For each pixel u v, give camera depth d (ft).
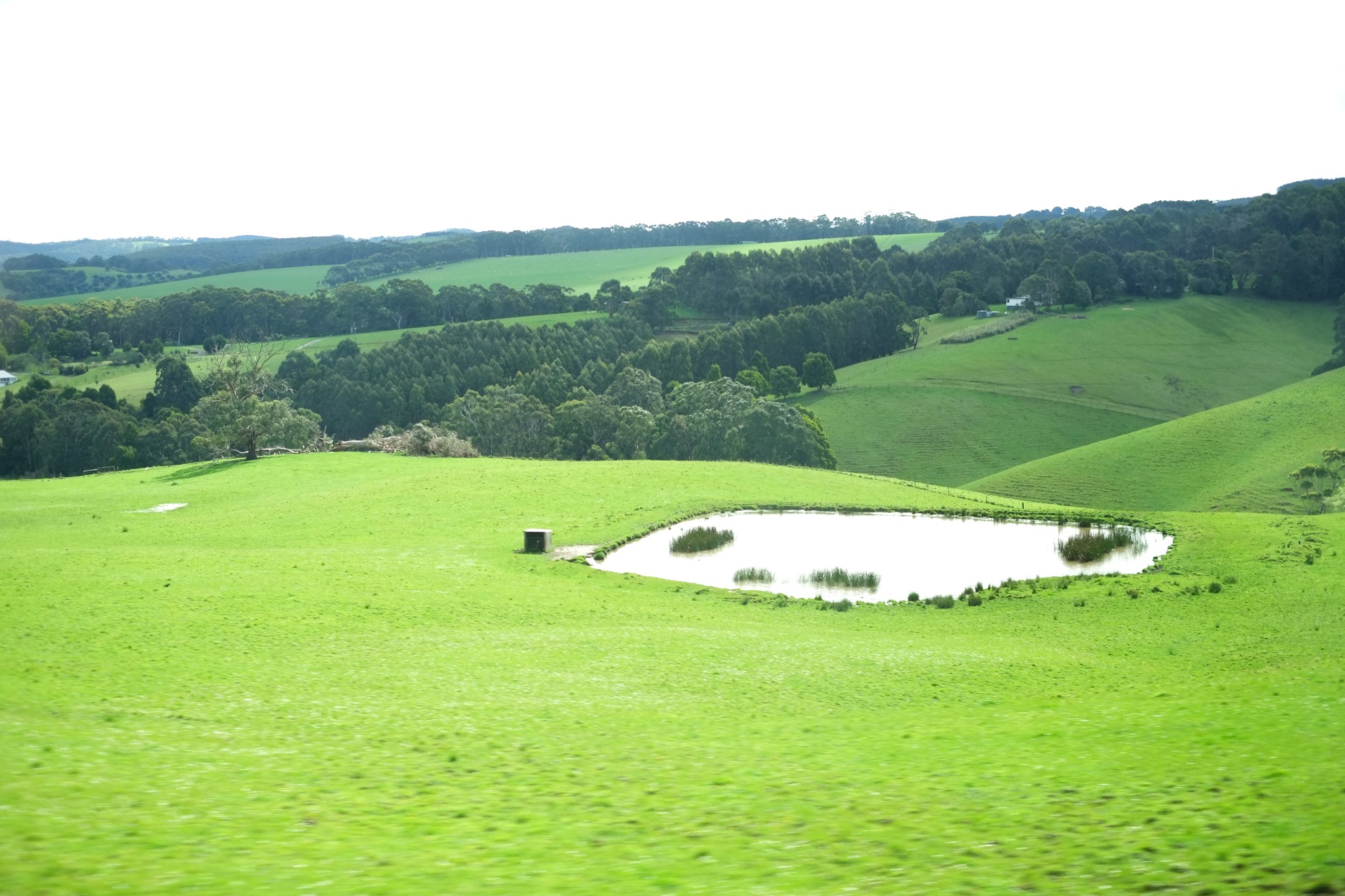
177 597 130.11
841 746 67.87
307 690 87.51
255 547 185.06
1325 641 121.90
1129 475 371.97
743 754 65.87
